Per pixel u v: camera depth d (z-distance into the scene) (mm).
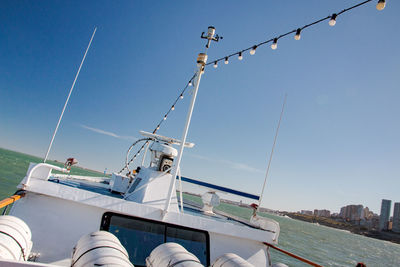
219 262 3986
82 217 4617
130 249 4527
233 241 5336
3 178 38375
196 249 4980
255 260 5348
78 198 4551
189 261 3297
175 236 4941
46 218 4480
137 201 5602
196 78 5523
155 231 4852
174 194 5898
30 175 4457
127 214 4734
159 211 4883
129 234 4680
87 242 3303
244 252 5336
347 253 52938
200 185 8141
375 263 47312
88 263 2752
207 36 5688
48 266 1998
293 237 59438
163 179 5945
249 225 6824
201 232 5176
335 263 34875
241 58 5312
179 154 5105
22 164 86125
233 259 3900
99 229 4602
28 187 4418
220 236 5270
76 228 4543
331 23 3574
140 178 6359
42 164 4512
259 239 5387
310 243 54406
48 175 4547
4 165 61500
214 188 7938
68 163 6539
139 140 7773
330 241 73875
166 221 4871
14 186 33688
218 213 9211
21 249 3303
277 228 5559
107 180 11234
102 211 4723
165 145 6363
